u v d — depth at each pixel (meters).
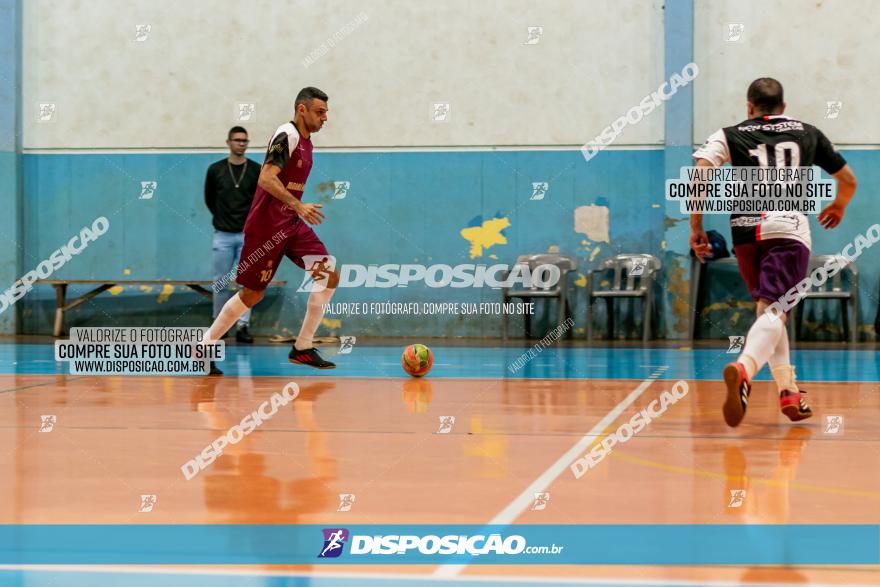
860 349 14.37
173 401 7.33
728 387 5.58
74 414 6.50
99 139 17.42
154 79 17.28
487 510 3.50
